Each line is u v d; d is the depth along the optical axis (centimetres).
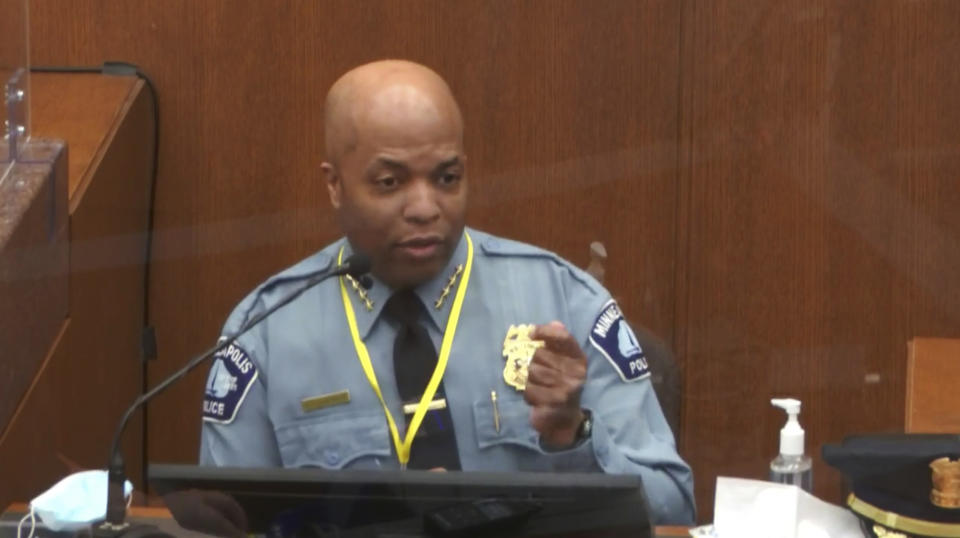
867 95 1103
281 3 1081
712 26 1095
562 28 1088
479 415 796
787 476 757
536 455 787
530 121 1095
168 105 1084
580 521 639
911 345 899
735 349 1116
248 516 643
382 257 802
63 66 1078
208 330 1070
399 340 808
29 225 875
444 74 1092
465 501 638
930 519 715
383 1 1084
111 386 992
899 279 1120
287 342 809
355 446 796
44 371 891
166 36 1080
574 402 783
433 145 790
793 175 1109
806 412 1121
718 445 1106
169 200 1086
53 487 750
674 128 1100
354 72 802
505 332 812
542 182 1100
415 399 800
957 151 1105
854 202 1112
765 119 1104
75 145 997
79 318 953
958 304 1118
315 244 1097
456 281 820
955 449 725
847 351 1118
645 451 791
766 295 1119
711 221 1112
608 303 830
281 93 1088
